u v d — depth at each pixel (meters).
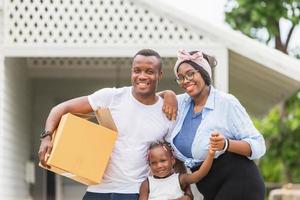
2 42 11.27
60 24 11.30
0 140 11.52
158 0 11.20
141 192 6.73
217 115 6.52
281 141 19.69
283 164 20.42
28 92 14.49
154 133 6.71
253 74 12.59
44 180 15.08
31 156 15.11
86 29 11.30
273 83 12.91
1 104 11.54
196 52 6.60
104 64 14.98
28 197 14.40
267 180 22.98
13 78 12.56
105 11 11.33
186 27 11.28
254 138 6.46
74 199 15.26
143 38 11.30
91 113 7.36
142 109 6.71
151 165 6.71
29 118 14.66
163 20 11.30
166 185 6.71
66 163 6.52
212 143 6.26
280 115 20.39
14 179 12.80
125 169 6.69
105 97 6.75
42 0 11.33
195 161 6.60
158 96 6.85
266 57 11.14
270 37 17.88
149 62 6.62
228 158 6.48
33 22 11.29
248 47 11.16
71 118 6.56
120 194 6.69
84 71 15.09
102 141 6.60
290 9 17.38
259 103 15.86
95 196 6.76
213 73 11.48
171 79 15.16
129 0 11.32
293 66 11.05
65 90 15.47
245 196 6.45
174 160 6.77
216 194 6.59
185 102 6.75
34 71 14.82
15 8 11.30
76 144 6.55
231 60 11.90
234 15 17.66
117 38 11.30
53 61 14.80
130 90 6.77
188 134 6.59
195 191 8.88
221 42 11.21
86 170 6.55
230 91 14.81
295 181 21.12
